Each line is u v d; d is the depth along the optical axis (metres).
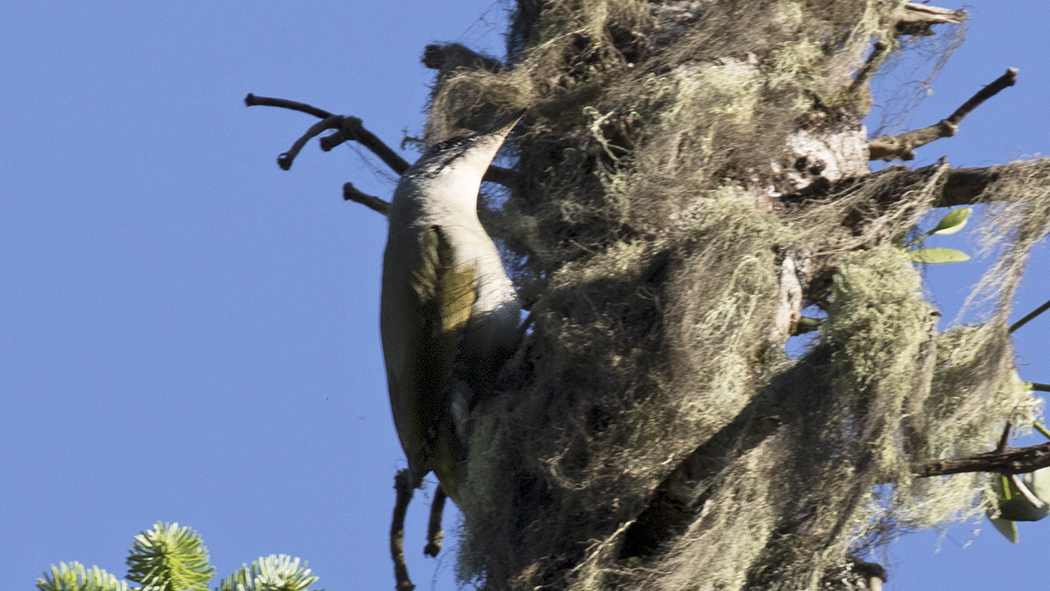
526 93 7.94
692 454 6.60
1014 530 7.75
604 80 7.71
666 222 7.14
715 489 6.48
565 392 6.83
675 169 7.18
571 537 6.65
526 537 6.74
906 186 7.30
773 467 6.57
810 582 6.50
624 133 7.42
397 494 7.98
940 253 7.57
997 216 7.14
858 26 7.73
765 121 7.38
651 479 6.57
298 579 5.30
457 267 8.00
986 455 6.72
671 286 6.72
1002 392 7.21
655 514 6.64
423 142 8.80
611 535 6.45
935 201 7.45
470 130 8.34
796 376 6.64
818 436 6.58
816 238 7.20
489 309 7.88
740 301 6.79
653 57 7.62
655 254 6.97
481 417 7.30
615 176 7.26
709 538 6.41
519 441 6.98
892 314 6.61
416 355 7.97
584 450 6.70
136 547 5.29
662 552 6.51
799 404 6.61
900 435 6.68
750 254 6.82
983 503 7.22
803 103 7.49
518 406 7.03
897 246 7.46
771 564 6.59
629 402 6.64
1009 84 8.18
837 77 7.70
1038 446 6.65
